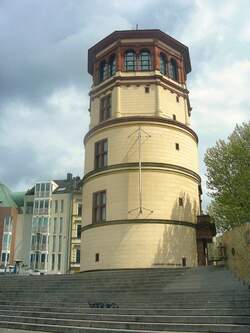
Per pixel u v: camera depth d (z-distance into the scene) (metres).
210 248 38.97
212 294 16.81
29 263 76.69
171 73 36.50
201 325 13.59
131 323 14.77
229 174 36.66
